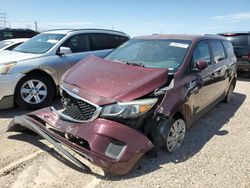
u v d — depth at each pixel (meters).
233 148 4.29
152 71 3.77
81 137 3.23
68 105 3.69
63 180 3.21
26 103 5.53
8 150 3.83
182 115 4.08
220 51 6.02
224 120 5.64
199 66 4.35
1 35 14.41
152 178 3.34
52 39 6.44
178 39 4.84
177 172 3.51
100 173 3.37
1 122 4.90
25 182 3.14
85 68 4.11
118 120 3.29
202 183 3.30
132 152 3.15
